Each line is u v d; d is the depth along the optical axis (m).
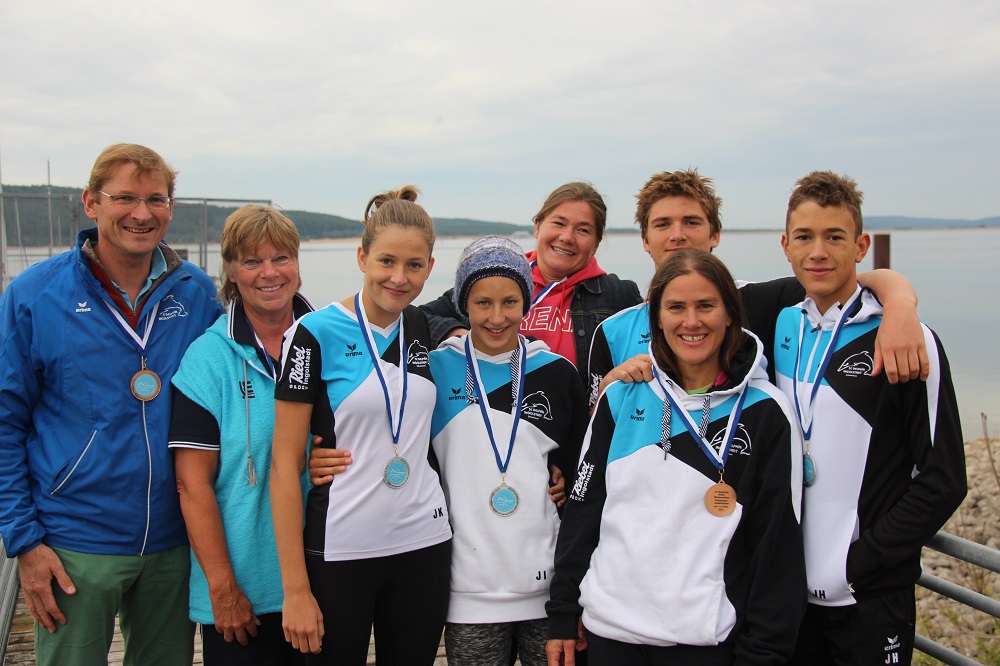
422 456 2.47
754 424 2.25
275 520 2.34
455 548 2.53
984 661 4.70
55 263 2.63
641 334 2.86
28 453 2.59
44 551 2.52
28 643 4.13
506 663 2.54
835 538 2.27
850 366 2.34
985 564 2.33
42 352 2.53
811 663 2.44
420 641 2.46
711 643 2.12
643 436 2.36
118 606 2.64
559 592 2.40
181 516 2.68
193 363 2.57
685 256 2.34
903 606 2.27
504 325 2.53
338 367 2.39
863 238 2.42
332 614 2.34
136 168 2.54
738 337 2.33
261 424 2.55
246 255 2.56
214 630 2.54
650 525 2.26
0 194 10.13
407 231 2.36
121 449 2.56
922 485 2.15
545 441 2.62
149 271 2.72
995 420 13.75
